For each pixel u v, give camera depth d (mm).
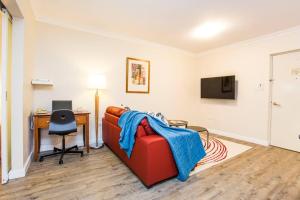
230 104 4203
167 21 2951
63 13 2752
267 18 2750
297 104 3158
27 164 2254
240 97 3990
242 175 2189
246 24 2998
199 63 5023
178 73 4738
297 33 3068
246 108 3873
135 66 3916
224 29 3246
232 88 4020
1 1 1638
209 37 3699
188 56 4945
